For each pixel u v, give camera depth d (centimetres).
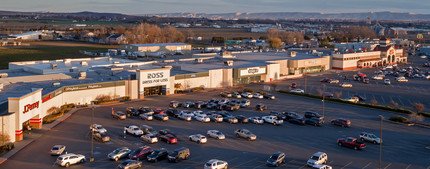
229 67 12600
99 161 5606
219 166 5309
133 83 9881
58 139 6569
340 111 9212
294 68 15138
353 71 16675
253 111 9012
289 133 7294
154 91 10512
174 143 6506
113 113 8031
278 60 14712
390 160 5944
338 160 5884
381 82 13912
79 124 7506
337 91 11925
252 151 6206
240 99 10375
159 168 5400
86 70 11362
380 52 19200
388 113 9100
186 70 12219
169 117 8288
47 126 7300
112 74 10825
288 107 9519
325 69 16788
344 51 18850
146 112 8369
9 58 18612
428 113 8950
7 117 6134
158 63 13250
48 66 11644
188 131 7250
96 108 8825
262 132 7325
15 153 5850
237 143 6606
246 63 13950
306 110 9231
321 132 7412
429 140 7012
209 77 11769
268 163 5550
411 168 5622
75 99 8888
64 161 5350
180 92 10862
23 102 6450
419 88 12769
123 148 5838
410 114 8769
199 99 10125
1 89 7838
